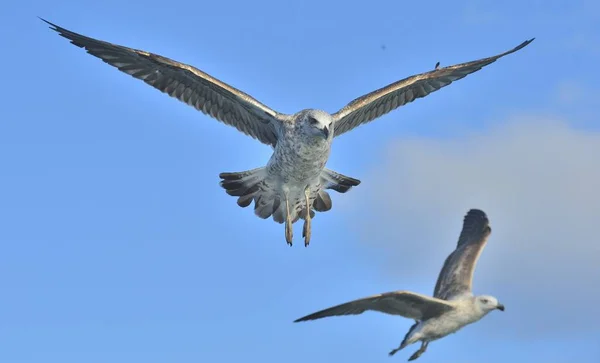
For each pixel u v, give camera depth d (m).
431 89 17.52
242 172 16.61
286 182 16.38
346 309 13.09
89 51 15.82
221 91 16.17
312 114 15.47
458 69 17.30
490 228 15.11
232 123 16.67
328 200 16.89
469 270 14.39
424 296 13.20
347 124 17.16
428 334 13.59
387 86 16.94
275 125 16.27
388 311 13.48
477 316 13.64
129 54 15.76
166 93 16.27
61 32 15.58
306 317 12.88
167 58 15.66
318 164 16.00
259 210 16.75
